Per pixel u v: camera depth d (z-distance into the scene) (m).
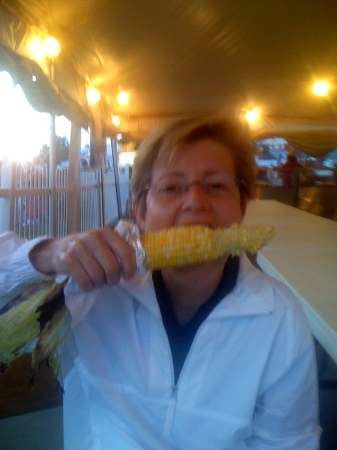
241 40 5.12
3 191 4.05
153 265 0.93
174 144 1.03
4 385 1.33
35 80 3.37
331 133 9.97
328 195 6.64
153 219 1.08
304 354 1.06
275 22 4.58
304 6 4.15
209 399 1.04
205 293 1.09
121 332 1.11
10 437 1.32
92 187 7.72
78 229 6.31
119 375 1.10
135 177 1.16
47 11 3.45
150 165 1.11
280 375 1.07
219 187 1.06
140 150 1.14
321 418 1.75
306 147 10.05
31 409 1.34
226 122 1.09
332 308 1.24
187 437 1.06
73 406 1.21
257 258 2.28
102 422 1.12
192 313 1.13
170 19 4.38
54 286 0.90
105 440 1.12
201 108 9.28
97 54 5.29
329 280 1.61
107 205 9.25
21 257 0.92
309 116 9.82
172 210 1.04
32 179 4.72
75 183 6.18
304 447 1.08
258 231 0.89
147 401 1.07
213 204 1.04
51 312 0.90
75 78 4.98
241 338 1.05
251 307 1.03
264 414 1.11
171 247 0.90
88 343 1.11
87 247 0.81
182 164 1.04
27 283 0.93
